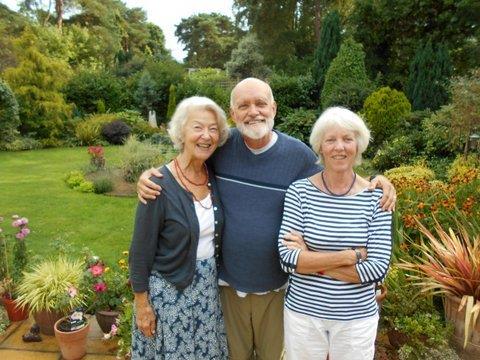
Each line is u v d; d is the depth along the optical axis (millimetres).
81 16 30906
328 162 1699
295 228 1727
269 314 1979
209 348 1823
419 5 13523
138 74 18594
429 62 10859
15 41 14531
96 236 5172
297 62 20328
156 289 1771
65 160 11086
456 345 2412
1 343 2703
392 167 8164
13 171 9539
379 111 9398
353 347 1696
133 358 1868
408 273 2803
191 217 1726
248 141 1896
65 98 16312
